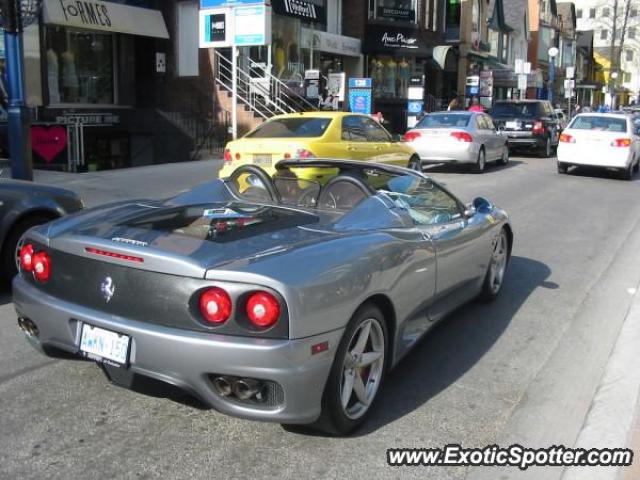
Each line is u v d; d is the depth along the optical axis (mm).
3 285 6184
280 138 10102
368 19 26953
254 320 3061
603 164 15828
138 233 3576
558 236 9164
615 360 4719
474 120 16375
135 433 3547
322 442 3506
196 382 3123
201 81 19797
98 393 4016
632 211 11484
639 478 3215
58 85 17938
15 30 10492
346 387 3494
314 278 3186
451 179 15062
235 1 15648
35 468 3201
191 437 3516
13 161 10891
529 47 50969
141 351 3193
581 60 68625
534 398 4125
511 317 5688
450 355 4816
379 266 3623
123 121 19734
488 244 5500
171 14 19953
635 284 6797
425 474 3250
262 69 20469
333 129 10461
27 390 4047
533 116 20812
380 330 3727
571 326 5488
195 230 3686
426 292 4297
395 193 4609
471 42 34719
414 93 23828
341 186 4594
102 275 3369
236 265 3137
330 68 26047
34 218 6117
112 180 12891
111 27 17672
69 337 3465
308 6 22312
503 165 18594
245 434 3559
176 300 3152
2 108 15203
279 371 3049
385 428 3688
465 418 3840
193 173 14250
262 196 4914
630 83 85750
